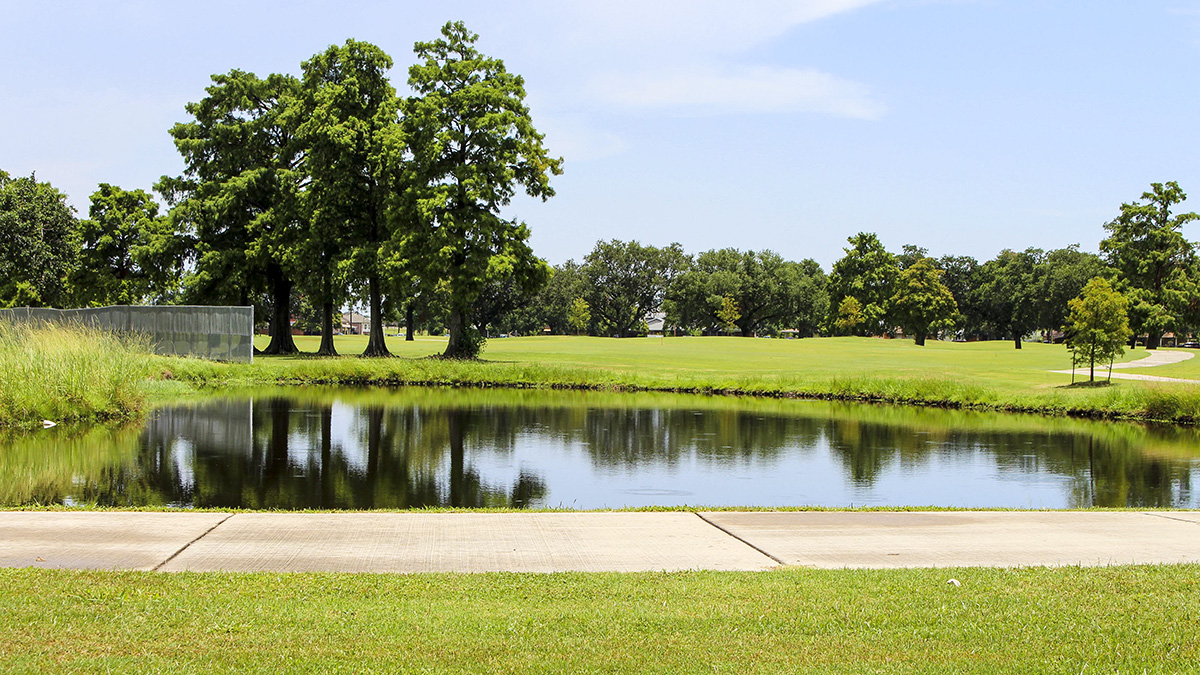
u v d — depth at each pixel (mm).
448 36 50688
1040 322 117750
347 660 5137
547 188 51719
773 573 7254
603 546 8328
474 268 48312
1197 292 76688
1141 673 5102
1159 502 13648
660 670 5066
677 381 36469
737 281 124812
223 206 51312
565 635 5609
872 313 103562
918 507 11008
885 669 5109
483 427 22828
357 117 50938
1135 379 38969
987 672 5094
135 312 46156
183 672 4910
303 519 9359
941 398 30688
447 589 6629
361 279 50906
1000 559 7953
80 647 5230
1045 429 23859
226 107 54312
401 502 13062
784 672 5055
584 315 131375
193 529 8711
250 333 40188
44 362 21797
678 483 15180
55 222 61281
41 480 14062
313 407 26891
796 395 33969
